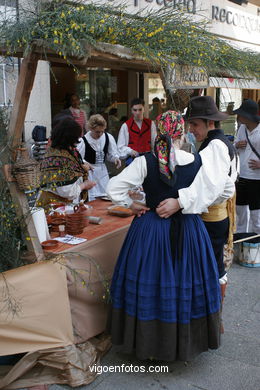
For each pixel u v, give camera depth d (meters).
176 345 2.68
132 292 2.69
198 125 3.08
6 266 2.71
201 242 2.74
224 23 8.55
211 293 2.75
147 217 2.76
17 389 2.63
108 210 3.71
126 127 5.68
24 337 2.60
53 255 2.72
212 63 3.71
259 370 2.92
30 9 2.79
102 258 3.10
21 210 2.68
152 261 2.66
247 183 5.04
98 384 2.75
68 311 2.73
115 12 3.03
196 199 2.62
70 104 7.06
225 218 3.20
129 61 3.06
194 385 2.76
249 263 4.67
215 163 2.72
